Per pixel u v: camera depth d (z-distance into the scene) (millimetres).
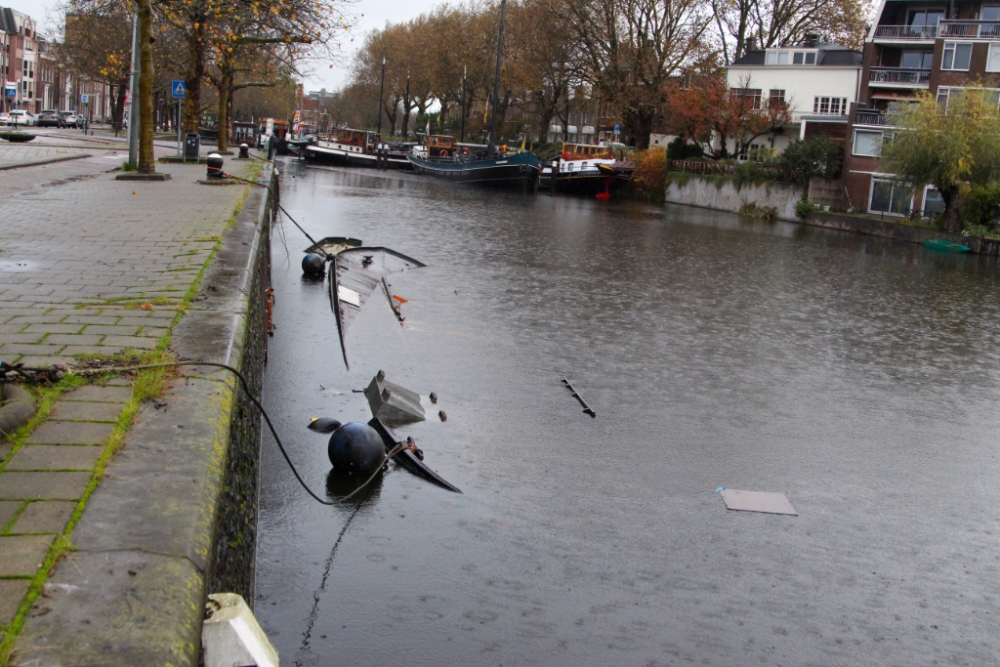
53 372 5117
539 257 25812
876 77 58188
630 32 61844
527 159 60219
